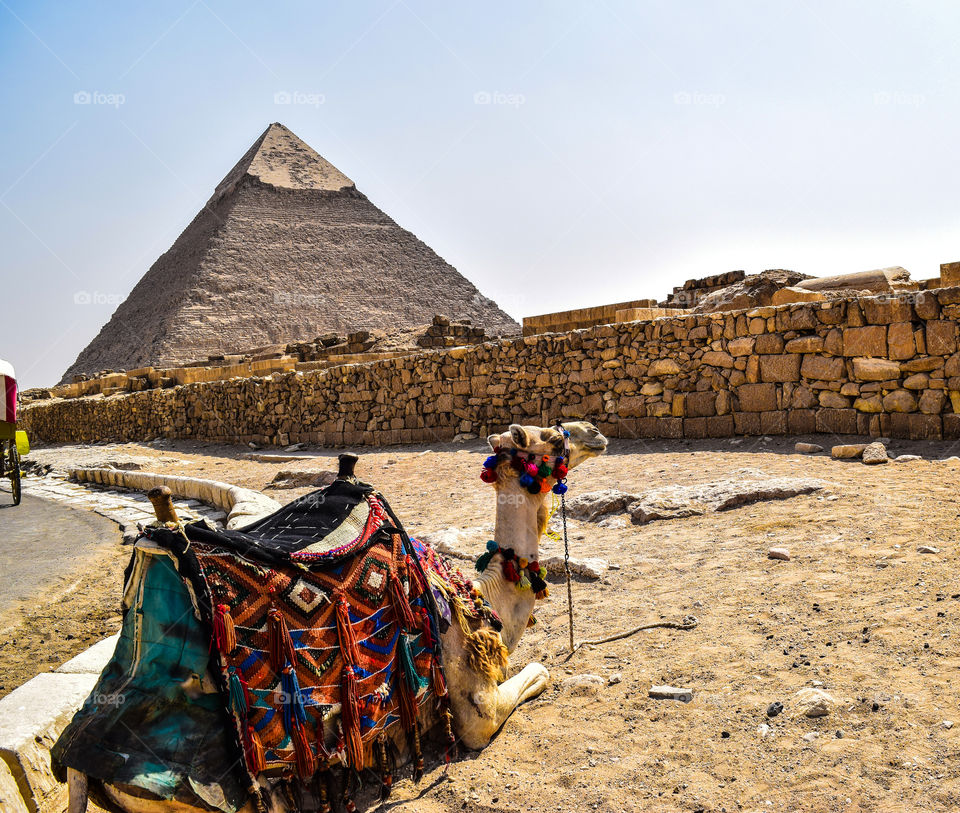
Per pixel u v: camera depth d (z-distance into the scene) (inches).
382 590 148.5
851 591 227.8
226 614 126.8
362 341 1781.5
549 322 1059.3
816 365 499.2
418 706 153.6
